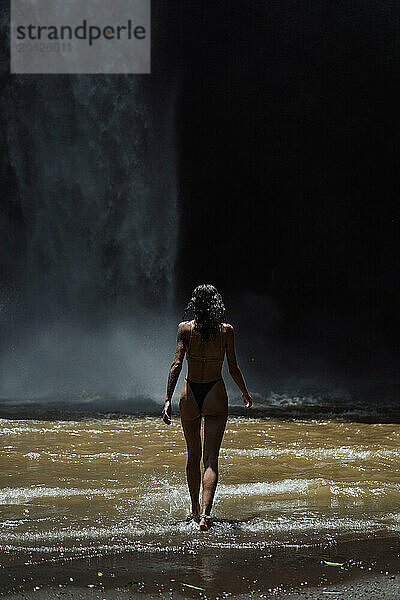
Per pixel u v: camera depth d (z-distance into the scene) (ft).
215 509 16.42
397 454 23.30
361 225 65.92
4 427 27.91
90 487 18.58
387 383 46.80
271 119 61.98
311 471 20.67
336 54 59.00
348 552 13.12
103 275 55.26
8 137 53.98
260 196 65.10
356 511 16.30
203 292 15.97
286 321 65.26
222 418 15.84
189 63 58.08
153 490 18.22
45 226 54.65
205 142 61.26
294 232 66.49
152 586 11.39
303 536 14.19
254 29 57.93
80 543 13.73
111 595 11.03
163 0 55.52
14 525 15.02
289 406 36.22
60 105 54.03
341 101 61.11
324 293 66.85
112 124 54.95
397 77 59.88
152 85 56.18
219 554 13.00
